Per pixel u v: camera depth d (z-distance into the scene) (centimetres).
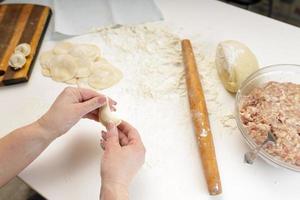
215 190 57
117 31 91
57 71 80
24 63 79
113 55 85
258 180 60
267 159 58
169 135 67
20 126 71
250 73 72
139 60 83
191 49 81
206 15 94
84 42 88
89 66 81
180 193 59
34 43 84
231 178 61
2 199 115
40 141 61
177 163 63
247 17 92
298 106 63
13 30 88
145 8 96
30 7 94
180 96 75
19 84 79
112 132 60
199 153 63
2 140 60
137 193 59
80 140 67
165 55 84
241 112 64
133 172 56
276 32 88
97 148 66
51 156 65
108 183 53
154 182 61
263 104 63
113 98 75
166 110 72
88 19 94
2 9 93
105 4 99
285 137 58
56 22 92
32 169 63
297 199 58
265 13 161
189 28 91
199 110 67
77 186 61
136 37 89
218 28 90
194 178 61
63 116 61
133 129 63
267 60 81
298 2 150
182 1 99
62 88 78
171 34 89
